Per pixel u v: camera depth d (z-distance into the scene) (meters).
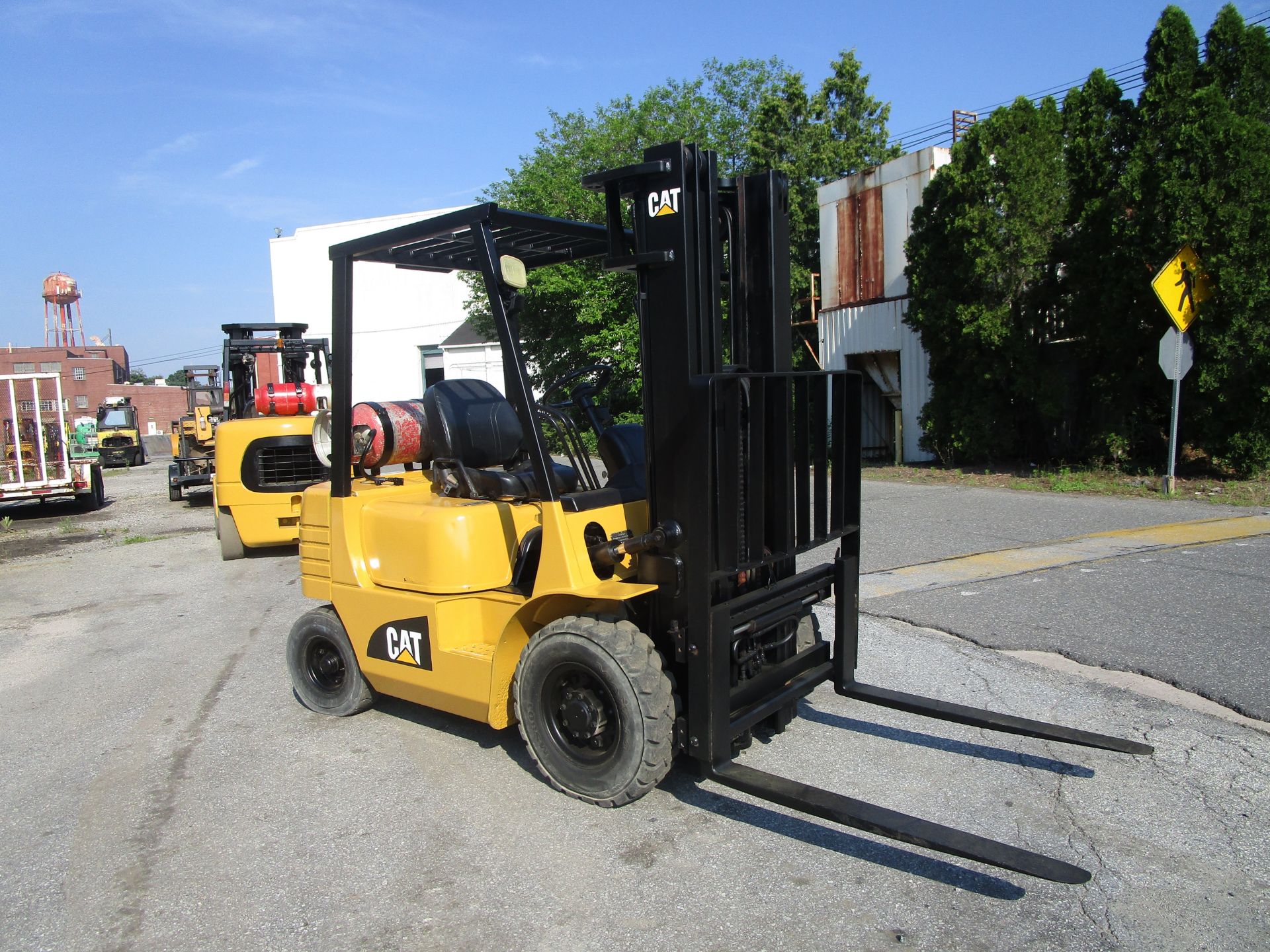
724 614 3.51
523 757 4.44
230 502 10.59
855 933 2.89
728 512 3.48
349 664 4.97
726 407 3.43
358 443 5.14
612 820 3.71
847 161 27.64
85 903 3.31
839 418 4.12
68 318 69.75
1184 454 13.62
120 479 27.97
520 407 3.81
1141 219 11.99
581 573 3.73
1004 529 9.77
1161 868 3.21
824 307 19.70
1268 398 11.55
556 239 4.61
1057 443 15.06
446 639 4.25
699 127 23.20
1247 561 7.55
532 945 2.89
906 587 7.33
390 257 4.75
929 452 17.16
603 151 21.22
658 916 3.02
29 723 5.39
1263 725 4.41
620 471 4.44
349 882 3.36
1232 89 11.83
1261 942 2.79
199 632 7.42
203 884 3.40
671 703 3.55
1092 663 5.35
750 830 3.59
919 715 4.36
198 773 4.48
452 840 3.62
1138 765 4.05
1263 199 11.14
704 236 3.75
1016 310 14.48
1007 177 13.94
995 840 3.44
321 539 5.00
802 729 4.58
